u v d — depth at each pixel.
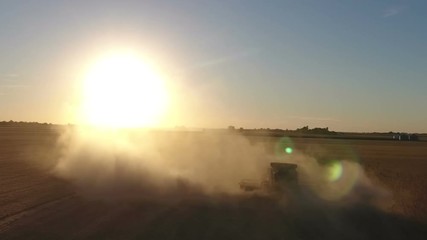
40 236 15.68
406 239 16.94
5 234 15.80
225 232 17.03
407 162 50.50
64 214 19.23
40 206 20.81
